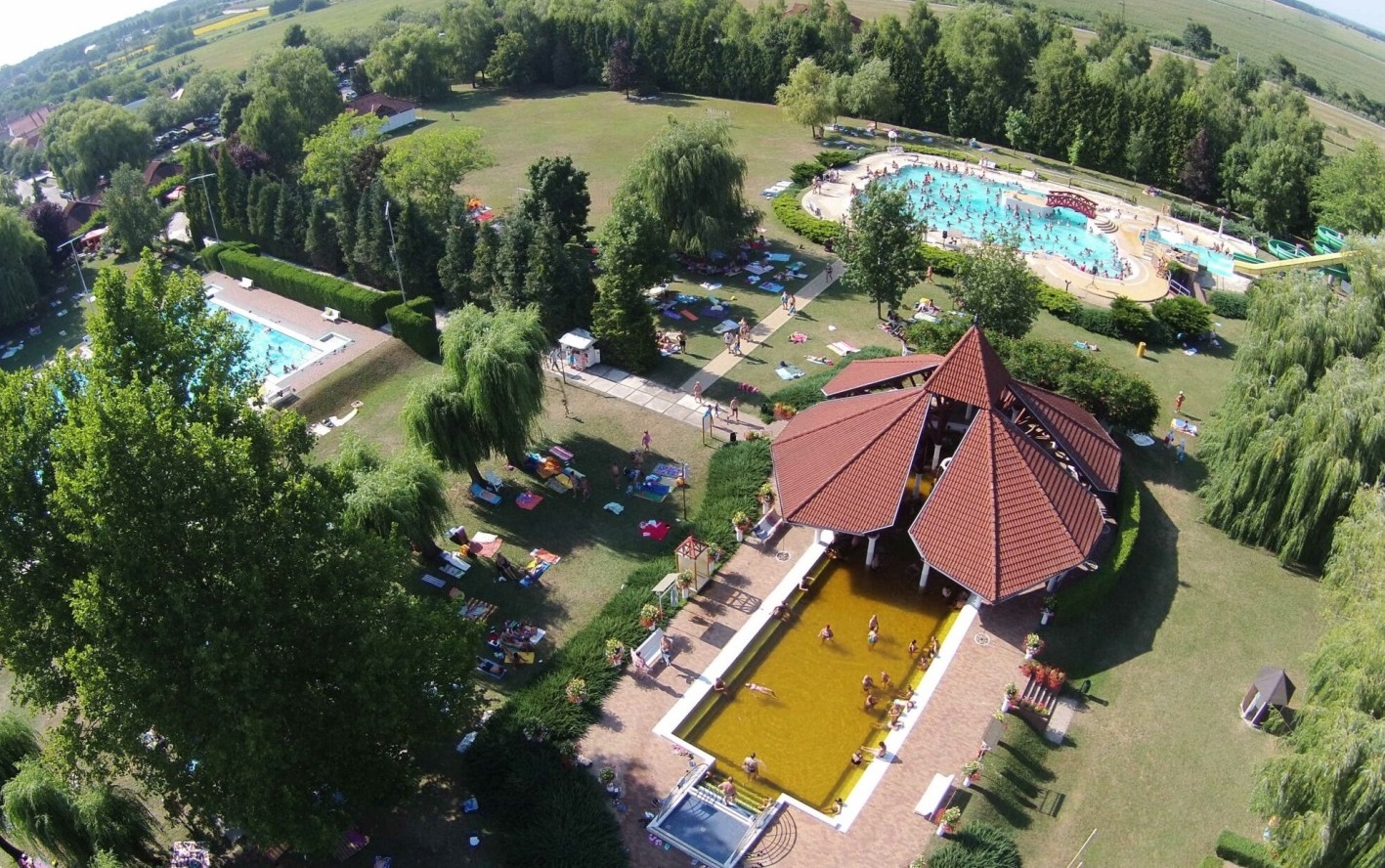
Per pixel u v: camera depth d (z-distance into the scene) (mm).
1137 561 52812
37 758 37062
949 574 47219
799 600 50812
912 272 83000
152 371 43781
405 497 48938
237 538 34656
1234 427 53312
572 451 62375
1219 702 44469
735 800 40312
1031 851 37938
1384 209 97562
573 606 50344
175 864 37719
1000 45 128125
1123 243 96875
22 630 35344
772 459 56156
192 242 101312
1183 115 114375
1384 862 32062
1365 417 48750
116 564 32469
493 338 56531
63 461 35406
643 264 70188
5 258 87625
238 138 125875
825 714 44562
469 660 39312
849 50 143750
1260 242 102500
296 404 67562
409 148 96000
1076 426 55406
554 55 153750
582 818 38469
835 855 37750
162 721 33188
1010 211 105500
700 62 145375
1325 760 33188
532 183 85500
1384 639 36188
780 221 98750
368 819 39531
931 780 40531
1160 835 38469
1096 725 43250
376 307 78375
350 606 36656
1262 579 51750
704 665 46625
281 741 34094
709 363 72500
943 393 52906
